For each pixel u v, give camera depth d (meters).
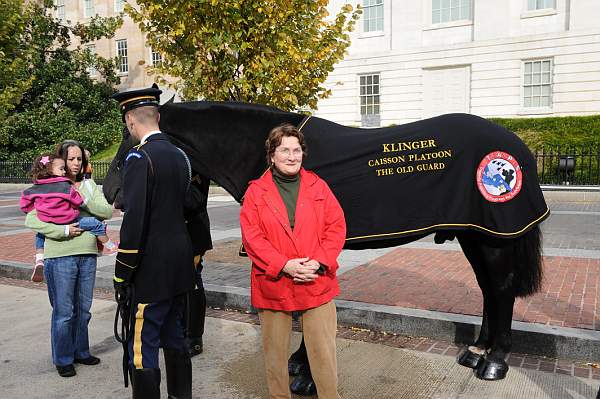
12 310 5.79
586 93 18.66
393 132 3.66
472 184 3.51
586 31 18.42
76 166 4.17
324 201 2.93
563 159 15.12
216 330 4.95
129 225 2.82
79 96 25.89
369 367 3.96
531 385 3.57
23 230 10.95
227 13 6.70
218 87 7.23
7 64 19.89
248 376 3.90
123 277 2.88
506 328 3.67
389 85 22.09
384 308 4.84
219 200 16.47
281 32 6.96
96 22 27.38
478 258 3.86
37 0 29.14
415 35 21.50
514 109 19.95
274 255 2.75
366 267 6.66
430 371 3.86
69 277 3.98
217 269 6.86
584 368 3.84
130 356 3.04
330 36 7.83
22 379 3.95
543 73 19.48
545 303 4.89
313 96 8.05
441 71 21.31
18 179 23.86
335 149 3.59
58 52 26.61
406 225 3.51
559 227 9.47
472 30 20.58
